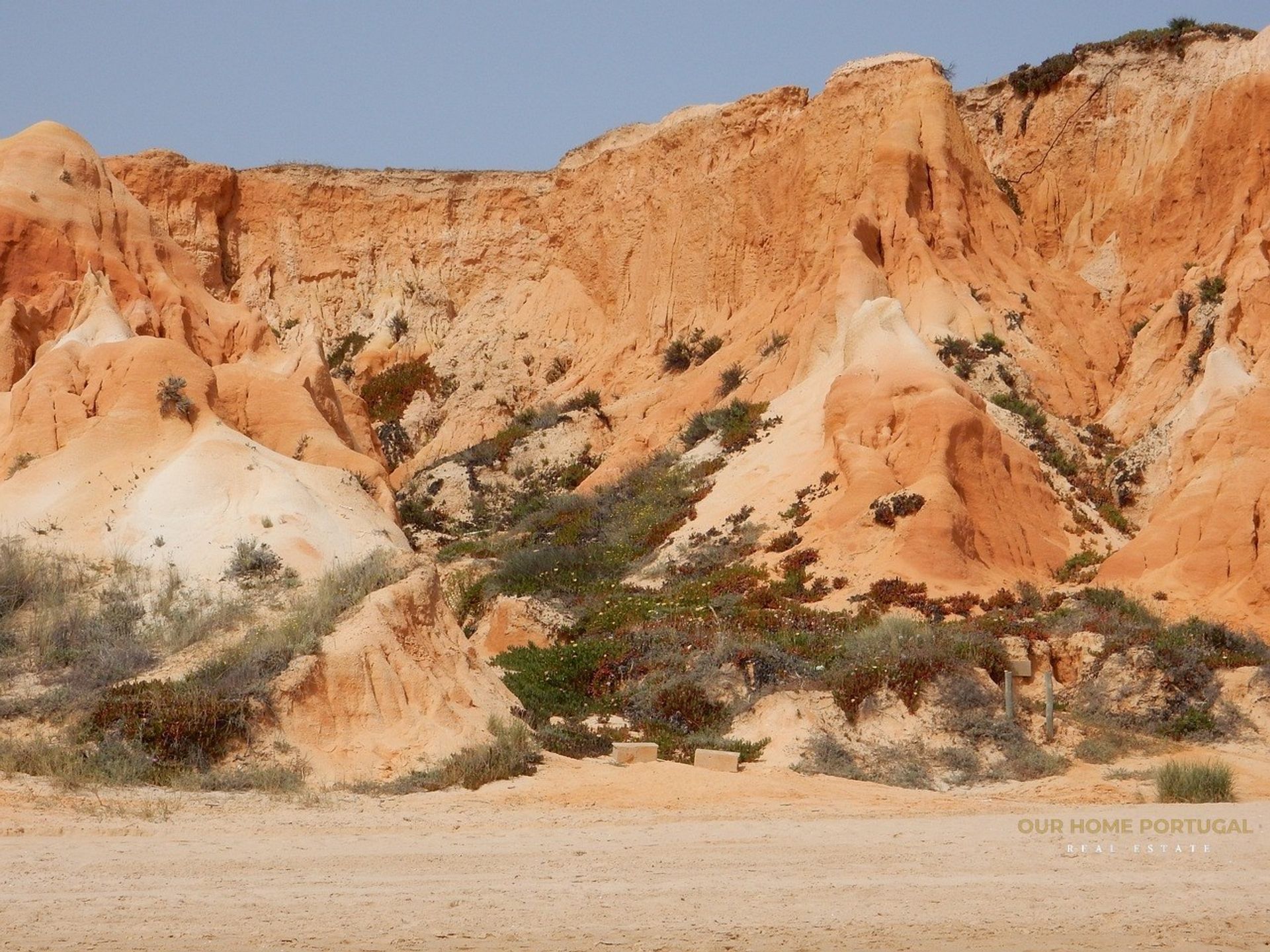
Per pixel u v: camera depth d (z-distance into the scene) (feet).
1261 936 44.83
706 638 100.53
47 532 110.42
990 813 67.36
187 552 107.65
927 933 44.60
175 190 246.68
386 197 254.47
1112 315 177.47
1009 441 137.08
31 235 161.27
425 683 76.74
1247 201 168.86
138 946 41.27
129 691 72.43
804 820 62.95
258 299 247.29
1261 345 151.12
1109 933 44.93
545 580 133.69
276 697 72.08
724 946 42.73
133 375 125.39
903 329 147.13
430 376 230.68
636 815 63.82
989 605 113.80
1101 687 94.38
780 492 138.62
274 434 144.77
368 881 49.57
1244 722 91.61
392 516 142.51
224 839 56.03
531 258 243.19
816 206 188.75
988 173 189.16
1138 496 142.31
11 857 51.55
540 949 42.09
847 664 91.91
